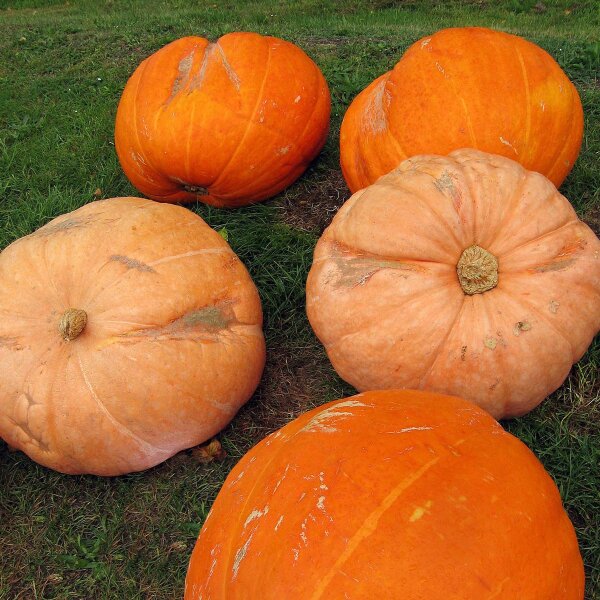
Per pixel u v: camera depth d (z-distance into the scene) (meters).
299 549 1.70
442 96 3.04
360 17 8.68
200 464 2.89
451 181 2.54
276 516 1.81
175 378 2.56
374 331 2.51
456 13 8.66
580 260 2.51
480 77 3.03
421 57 3.15
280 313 3.46
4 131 5.63
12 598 2.59
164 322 2.59
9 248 2.87
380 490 1.77
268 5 9.94
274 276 3.62
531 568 1.70
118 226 2.75
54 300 2.63
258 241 3.82
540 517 1.80
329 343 2.69
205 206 4.10
